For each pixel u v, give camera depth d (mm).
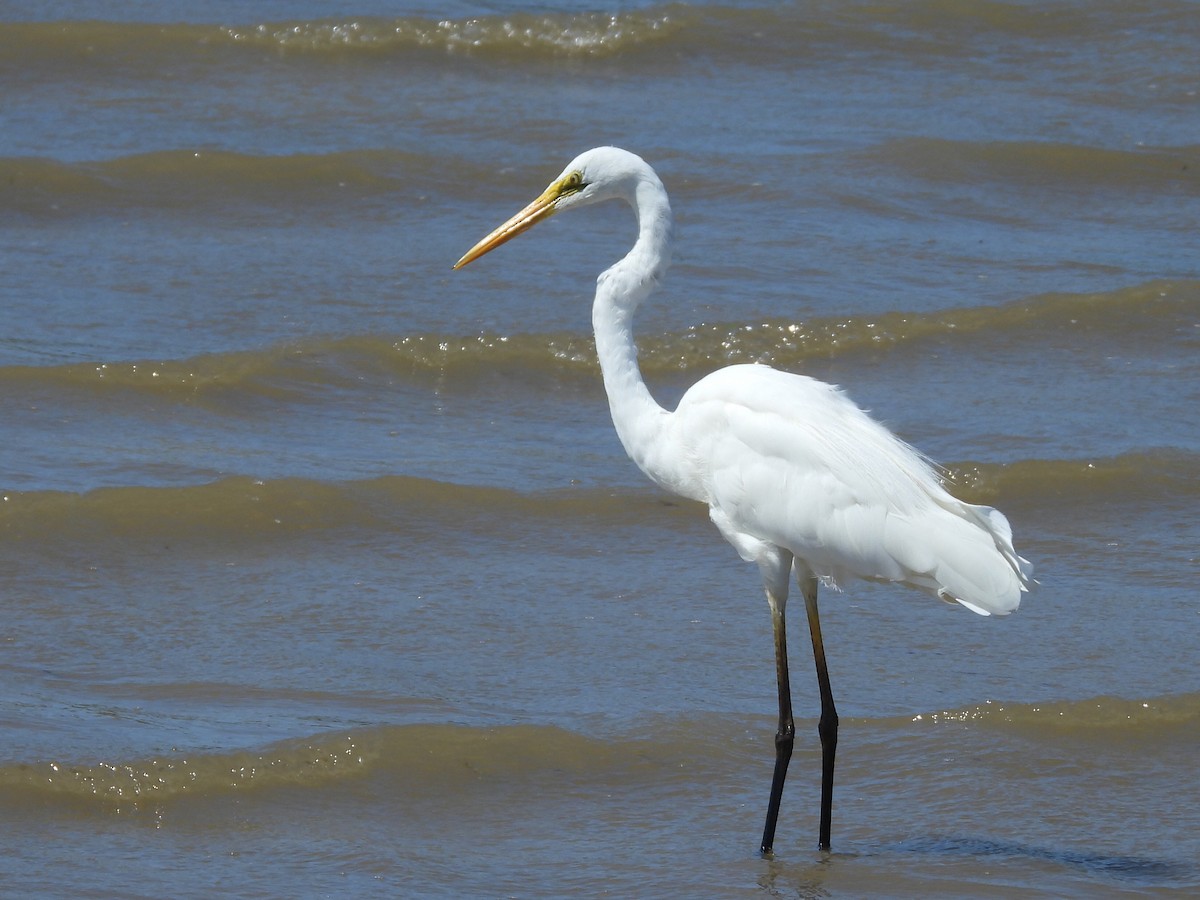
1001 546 7992
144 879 7840
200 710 9531
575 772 9117
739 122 20703
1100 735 9664
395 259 16922
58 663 10078
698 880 8023
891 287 16812
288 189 18391
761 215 18250
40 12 22422
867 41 23406
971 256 17703
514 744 9281
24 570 11375
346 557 11867
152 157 18672
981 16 24188
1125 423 14438
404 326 15484
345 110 20484
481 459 13539
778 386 8383
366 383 14750
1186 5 24578
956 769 9266
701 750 9383
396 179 18656
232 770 8805
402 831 8461
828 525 8117
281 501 12516
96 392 14047
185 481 12680
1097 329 16328
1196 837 8617
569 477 13289
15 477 12516
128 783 8617
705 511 12867
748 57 22797
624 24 22969
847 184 19141
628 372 8820
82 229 17281
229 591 11289
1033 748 9508
